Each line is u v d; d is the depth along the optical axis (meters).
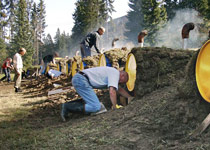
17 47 55.84
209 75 2.36
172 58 4.17
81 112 4.02
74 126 3.38
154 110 3.02
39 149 2.61
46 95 7.46
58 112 4.88
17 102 6.59
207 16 23.50
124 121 3.04
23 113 5.02
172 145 2.15
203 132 2.19
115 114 3.48
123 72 4.00
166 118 2.70
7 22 68.06
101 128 3.02
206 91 2.39
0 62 52.16
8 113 5.08
